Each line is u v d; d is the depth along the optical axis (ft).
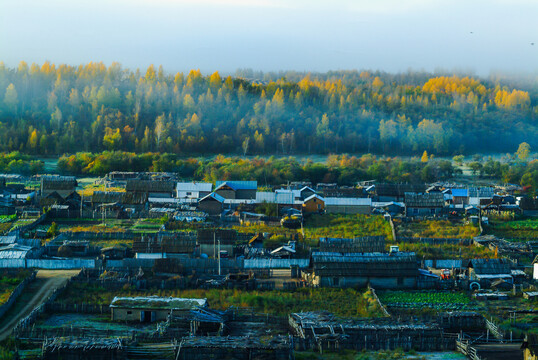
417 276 321.32
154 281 305.53
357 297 300.81
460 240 419.33
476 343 240.73
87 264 343.87
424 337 237.04
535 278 335.47
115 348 213.87
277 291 306.96
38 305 275.18
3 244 369.30
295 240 411.34
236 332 241.55
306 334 238.07
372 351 232.53
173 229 451.12
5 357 206.59
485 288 322.55
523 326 261.03
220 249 378.32
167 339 234.58
